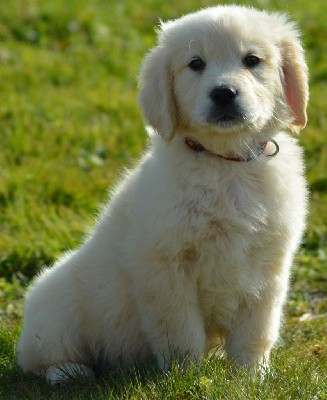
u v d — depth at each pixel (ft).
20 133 43.24
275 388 20.04
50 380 23.36
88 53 57.06
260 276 22.13
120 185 24.26
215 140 21.83
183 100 22.09
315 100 51.01
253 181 21.93
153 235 21.38
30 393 22.02
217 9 23.12
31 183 38.22
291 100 23.06
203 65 21.93
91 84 52.54
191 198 21.34
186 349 22.06
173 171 21.71
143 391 20.35
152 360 23.13
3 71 51.67
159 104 22.40
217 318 22.77
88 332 24.09
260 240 21.71
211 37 21.85
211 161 21.86
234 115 21.27
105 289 23.40
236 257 21.48
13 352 25.25
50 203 37.37
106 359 24.29
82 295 23.89
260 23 22.48
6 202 37.47
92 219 35.12
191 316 21.97
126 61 56.95
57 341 24.03
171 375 20.58
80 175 39.75
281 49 22.85
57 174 39.34
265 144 22.50
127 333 23.63
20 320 27.78
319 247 34.76
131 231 22.24
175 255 21.42
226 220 21.31
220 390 19.80
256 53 22.03
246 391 19.71
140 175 22.62
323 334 25.88
